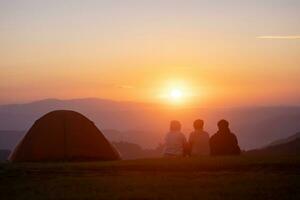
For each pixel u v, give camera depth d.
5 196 10.82
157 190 10.90
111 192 10.81
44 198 10.46
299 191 10.64
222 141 16.09
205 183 11.45
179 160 14.15
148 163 13.69
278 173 12.42
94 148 18.05
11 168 13.62
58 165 14.12
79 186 11.42
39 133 17.98
